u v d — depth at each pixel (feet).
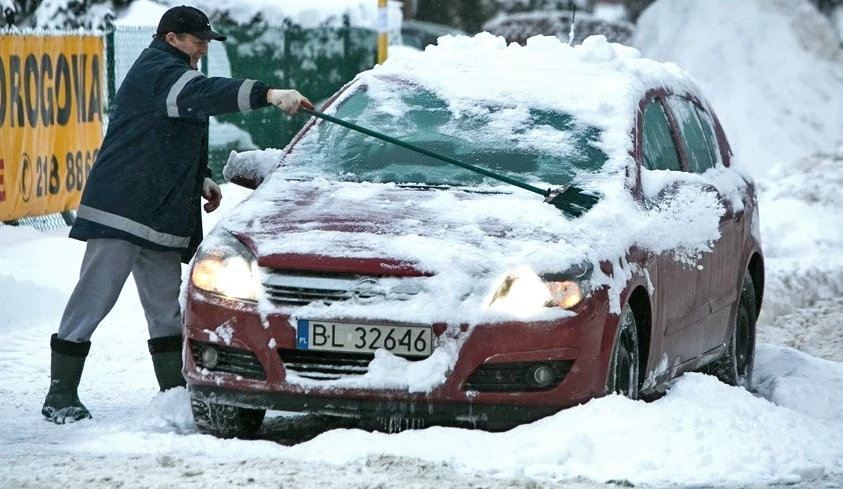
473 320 56.49
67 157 130.52
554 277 57.52
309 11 190.49
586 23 273.13
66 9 159.84
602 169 66.08
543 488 50.31
